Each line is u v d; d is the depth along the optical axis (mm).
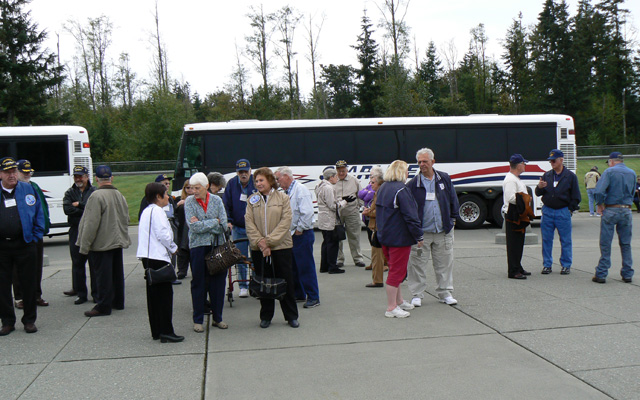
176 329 6457
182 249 9586
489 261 10531
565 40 65062
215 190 7941
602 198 8227
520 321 6344
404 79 40625
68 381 4793
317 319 6707
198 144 16906
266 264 6398
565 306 6984
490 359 5121
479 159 17359
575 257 10898
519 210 8680
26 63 40375
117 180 34625
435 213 7109
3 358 5461
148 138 44312
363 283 8836
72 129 16266
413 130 17328
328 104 80812
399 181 6547
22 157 15914
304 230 7258
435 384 4559
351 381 4668
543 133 17406
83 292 8016
